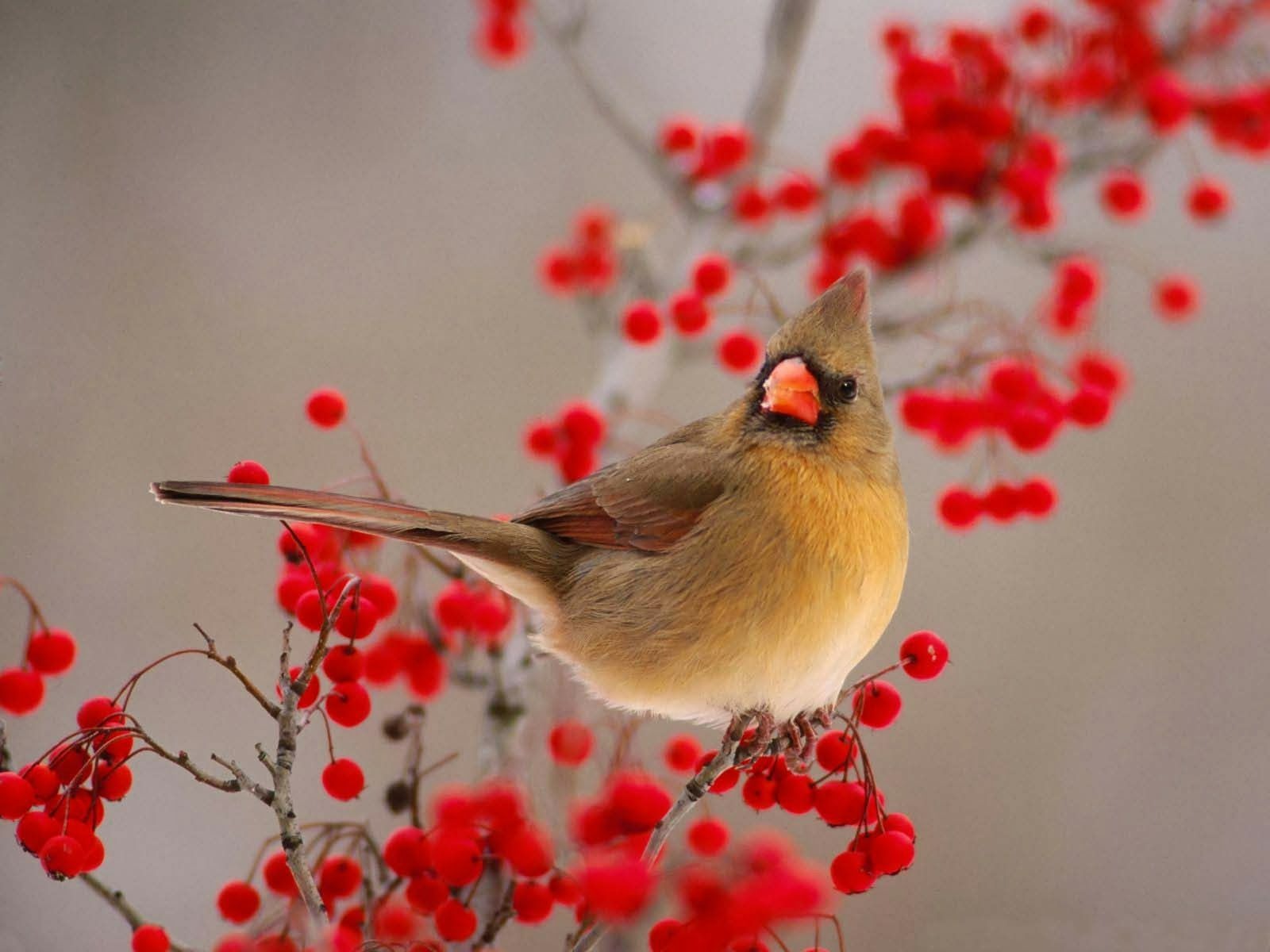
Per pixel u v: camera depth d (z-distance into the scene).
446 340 12.72
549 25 9.44
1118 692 11.75
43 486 11.78
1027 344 7.82
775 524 6.74
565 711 7.35
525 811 6.34
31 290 12.34
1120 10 8.53
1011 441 7.73
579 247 9.64
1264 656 11.71
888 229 8.60
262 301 12.63
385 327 12.71
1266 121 8.73
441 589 9.30
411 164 13.24
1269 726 11.48
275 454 12.20
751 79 13.48
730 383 12.47
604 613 7.07
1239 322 12.82
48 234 12.53
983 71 8.49
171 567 11.65
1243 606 11.97
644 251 9.46
